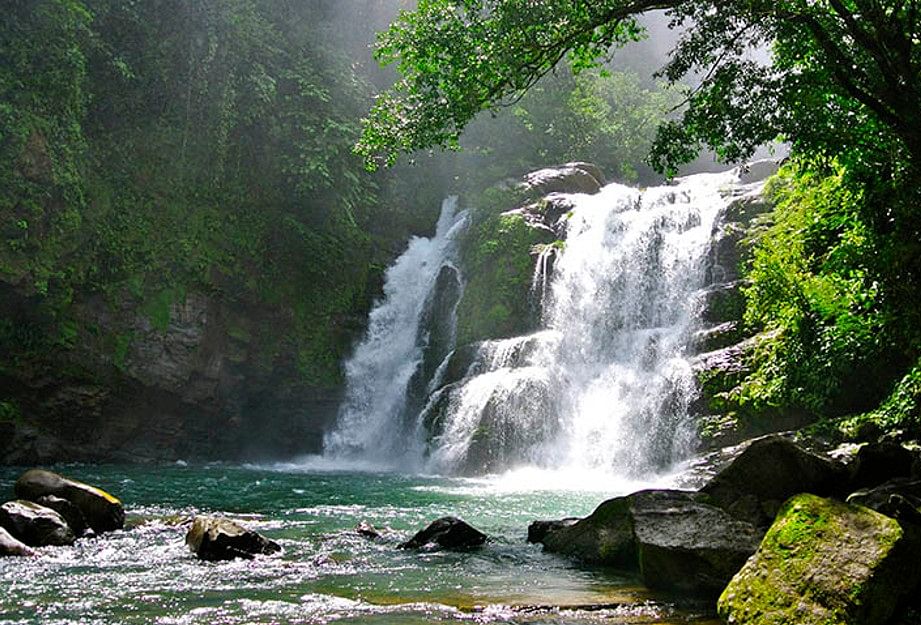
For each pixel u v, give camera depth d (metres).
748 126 11.19
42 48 22.58
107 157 24.97
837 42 11.20
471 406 24.55
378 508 15.07
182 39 26.73
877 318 13.62
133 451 24.88
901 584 6.04
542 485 20.14
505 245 29.72
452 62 12.08
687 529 8.31
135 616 6.69
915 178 10.66
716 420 20.14
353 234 30.50
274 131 28.62
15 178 21.38
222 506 14.95
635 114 43.22
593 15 11.23
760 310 19.31
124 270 24.45
